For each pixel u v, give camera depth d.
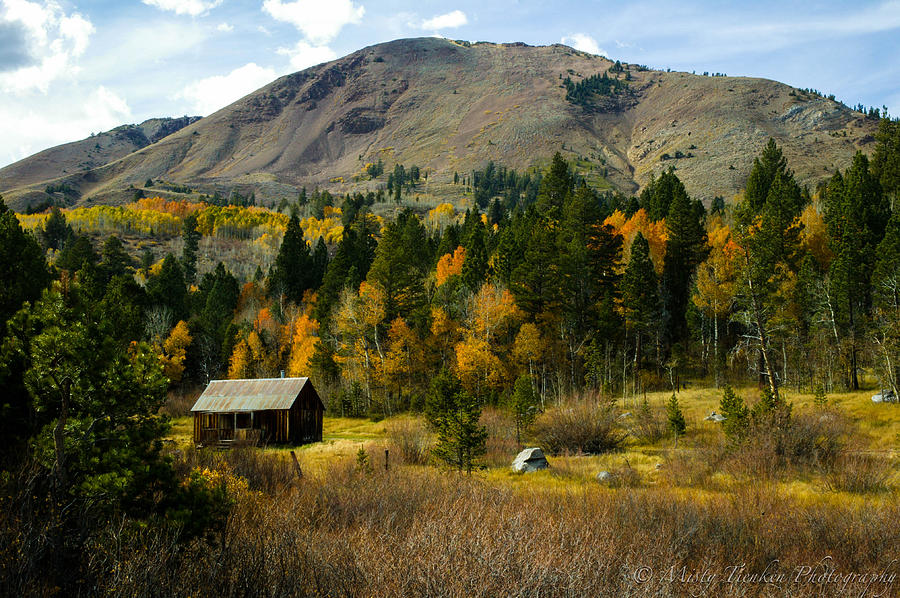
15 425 7.45
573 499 12.88
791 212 67.00
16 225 12.92
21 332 7.35
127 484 6.63
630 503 11.95
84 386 6.73
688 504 11.93
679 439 30.25
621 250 64.06
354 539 8.30
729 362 54.66
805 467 19.05
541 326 55.75
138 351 7.38
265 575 6.15
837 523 10.59
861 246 55.66
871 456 20.89
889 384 37.03
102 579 5.50
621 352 56.22
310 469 19.56
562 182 82.38
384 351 61.06
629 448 29.66
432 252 97.69
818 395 35.47
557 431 29.77
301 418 38.59
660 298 60.50
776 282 44.28
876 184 69.12
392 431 30.67
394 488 13.15
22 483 6.38
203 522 7.14
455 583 5.98
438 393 29.50
